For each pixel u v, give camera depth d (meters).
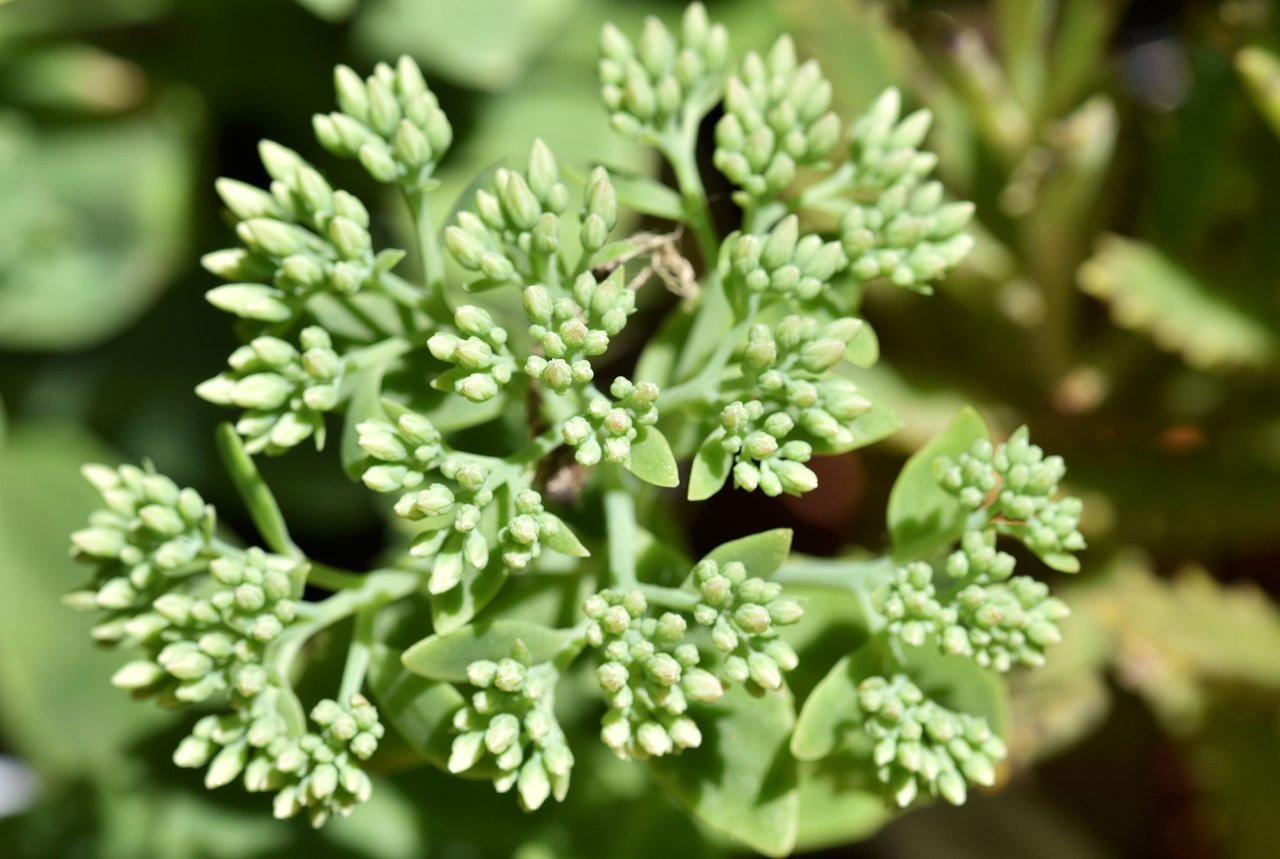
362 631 0.35
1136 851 0.43
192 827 0.40
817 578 0.35
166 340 0.43
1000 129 0.42
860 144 0.36
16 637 0.42
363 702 0.34
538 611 0.35
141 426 0.43
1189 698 0.41
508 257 0.35
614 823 0.39
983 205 0.43
